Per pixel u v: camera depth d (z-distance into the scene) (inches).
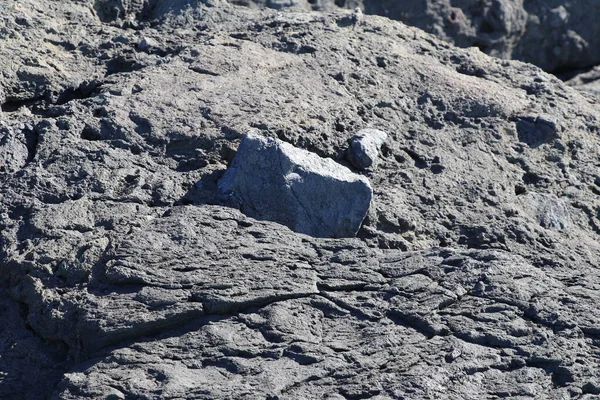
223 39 951.0
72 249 706.2
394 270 715.4
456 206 834.2
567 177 912.3
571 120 970.7
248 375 630.5
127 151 794.8
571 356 671.8
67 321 668.1
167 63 898.1
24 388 662.5
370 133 857.5
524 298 701.3
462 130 912.9
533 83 1008.9
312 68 924.6
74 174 765.3
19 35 921.5
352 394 625.9
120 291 672.4
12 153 792.9
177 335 653.9
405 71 960.3
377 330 669.9
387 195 813.9
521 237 814.5
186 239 706.2
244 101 853.8
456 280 709.3
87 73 917.8
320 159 788.6
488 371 655.8
